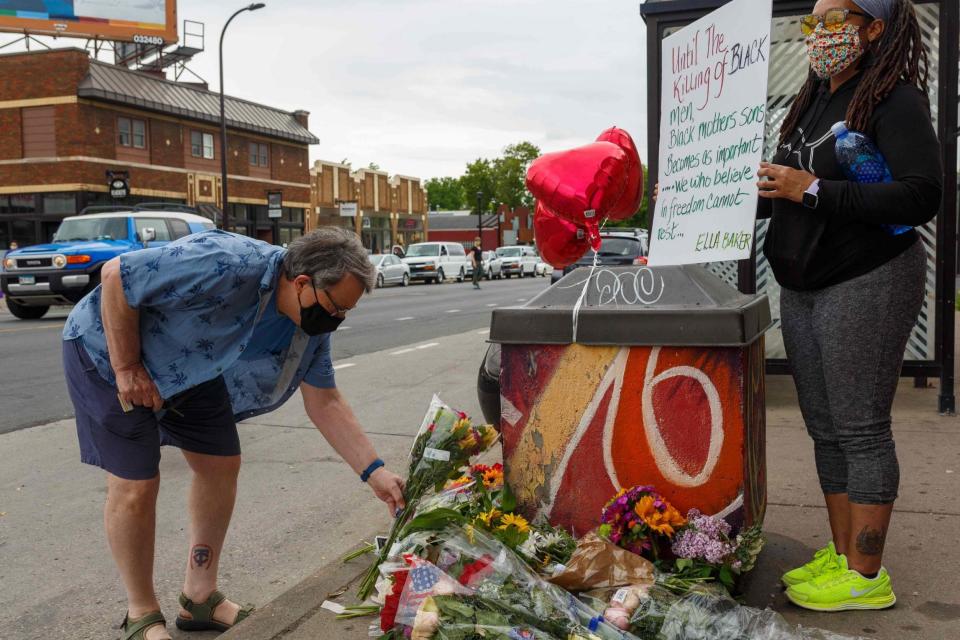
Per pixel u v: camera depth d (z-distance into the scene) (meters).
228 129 36.44
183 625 3.03
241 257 2.54
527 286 32.81
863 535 2.52
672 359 2.46
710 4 5.80
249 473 5.04
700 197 2.89
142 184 31.69
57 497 4.62
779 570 2.88
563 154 2.86
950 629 2.40
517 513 2.68
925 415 5.43
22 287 15.05
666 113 3.16
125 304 2.50
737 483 2.45
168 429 2.88
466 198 75.56
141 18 37.00
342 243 2.48
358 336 12.72
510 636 2.16
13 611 3.23
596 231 2.87
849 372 2.49
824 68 2.52
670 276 2.56
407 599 2.31
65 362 2.71
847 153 2.45
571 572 2.37
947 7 5.17
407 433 5.86
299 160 41.88
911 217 2.34
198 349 2.63
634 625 2.23
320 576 3.03
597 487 2.58
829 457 2.71
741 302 2.59
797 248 2.55
